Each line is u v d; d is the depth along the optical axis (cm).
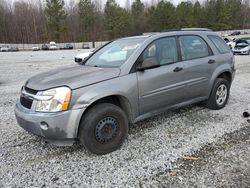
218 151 357
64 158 351
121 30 7150
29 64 1770
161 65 412
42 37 7356
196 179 296
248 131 422
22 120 342
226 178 296
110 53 434
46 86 331
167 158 343
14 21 7619
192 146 374
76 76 355
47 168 328
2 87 853
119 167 327
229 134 411
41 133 328
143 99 388
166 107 430
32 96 335
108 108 350
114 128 362
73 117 324
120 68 371
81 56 1273
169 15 7138
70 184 295
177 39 448
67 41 7069
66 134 327
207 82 491
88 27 7231
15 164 338
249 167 316
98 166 330
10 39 7475
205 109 535
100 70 374
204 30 515
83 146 379
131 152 363
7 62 2017
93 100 333
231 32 6862
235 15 7638
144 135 415
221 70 512
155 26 7225
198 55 477
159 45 418
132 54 385
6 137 419
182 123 461
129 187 287
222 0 7275
